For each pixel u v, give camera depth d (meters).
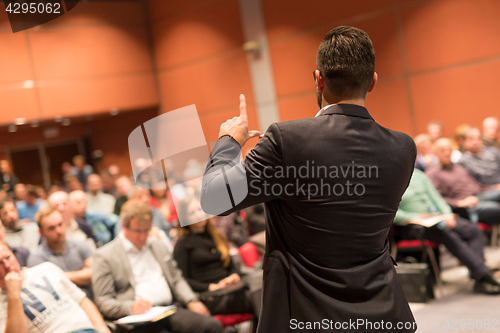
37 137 7.61
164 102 7.11
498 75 4.71
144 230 2.30
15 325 1.75
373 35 5.41
